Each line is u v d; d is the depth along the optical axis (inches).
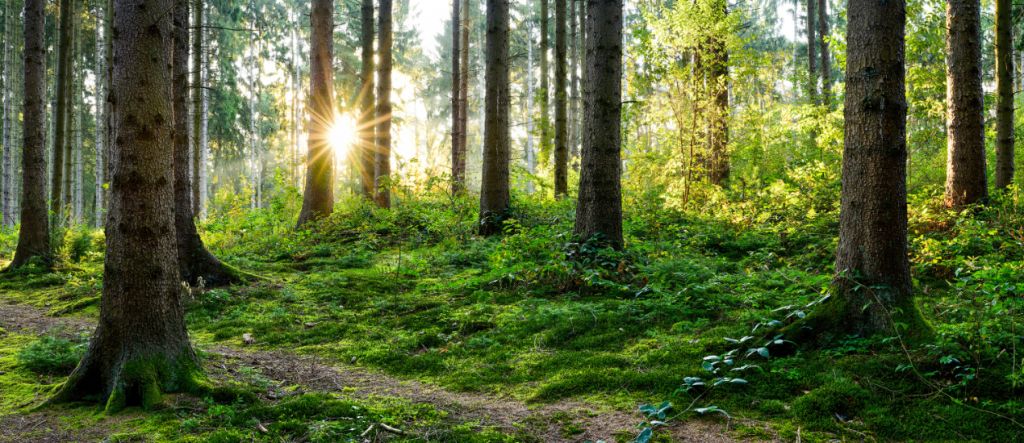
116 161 208.2
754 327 228.8
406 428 180.7
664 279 316.8
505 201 550.9
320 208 655.8
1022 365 166.1
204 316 336.8
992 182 534.3
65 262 503.2
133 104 206.1
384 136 738.8
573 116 1110.4
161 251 212.1
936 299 267.6
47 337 262.2
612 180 364.2
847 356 201.5
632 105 625.9
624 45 1079.6
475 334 282.5
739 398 188.9
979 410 162.6
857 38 222.5
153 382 200.1
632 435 171.6
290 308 348.2
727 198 558.6
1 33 1295.5
